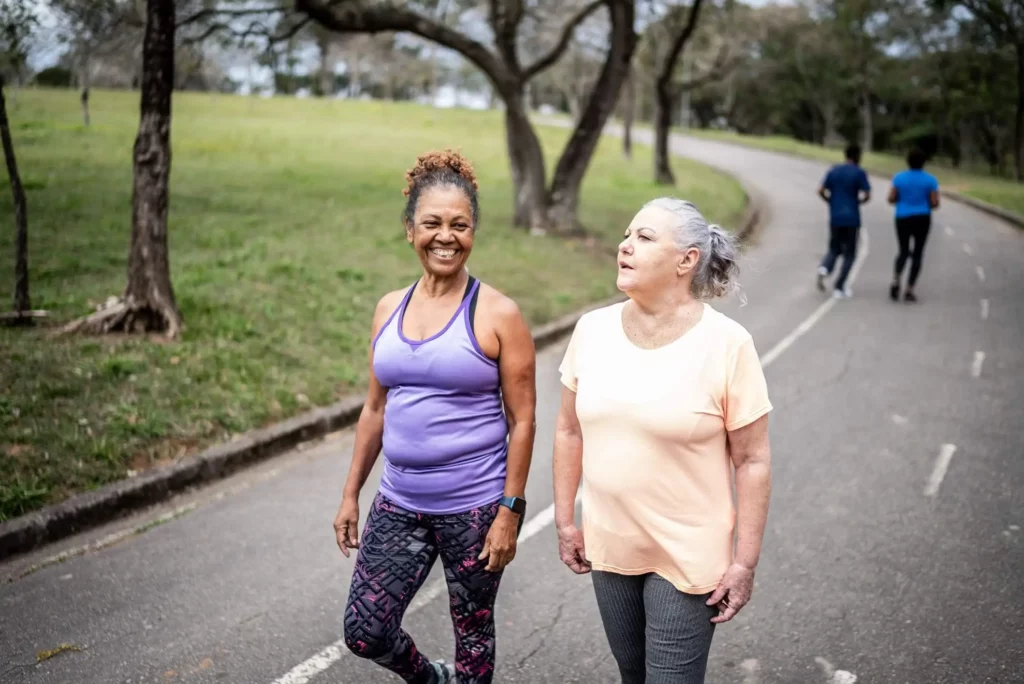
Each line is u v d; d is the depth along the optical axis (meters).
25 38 8.17
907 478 5.77
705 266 2.49
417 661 2.98
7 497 5.07
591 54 35.38
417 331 2.78
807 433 6.72
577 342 2.65
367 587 2.82
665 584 2.52
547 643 3.86
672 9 27.05
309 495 5.72
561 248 14.68
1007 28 35.38
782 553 4.70
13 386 6.31
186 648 3.83
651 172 31.53
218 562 4.71
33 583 4.48
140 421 6.16
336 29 13.11
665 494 2.46
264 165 22.55
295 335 8.43
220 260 10.76
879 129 71.75
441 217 2.70
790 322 10.78
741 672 3.60
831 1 52.09
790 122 77.94
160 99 7.72
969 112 50.41
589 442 2.57
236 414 6.62
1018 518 5.13
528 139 15.87
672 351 2.46
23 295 7.75
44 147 20.75
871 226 20.66
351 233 13.80
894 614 4.05
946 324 10.56
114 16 9.32
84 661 3.73
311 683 3.57
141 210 7.76
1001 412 7.20
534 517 5.29
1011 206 24.06
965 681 3.51
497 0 15.53
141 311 7.79
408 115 48.69
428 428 2.77
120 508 5.40
